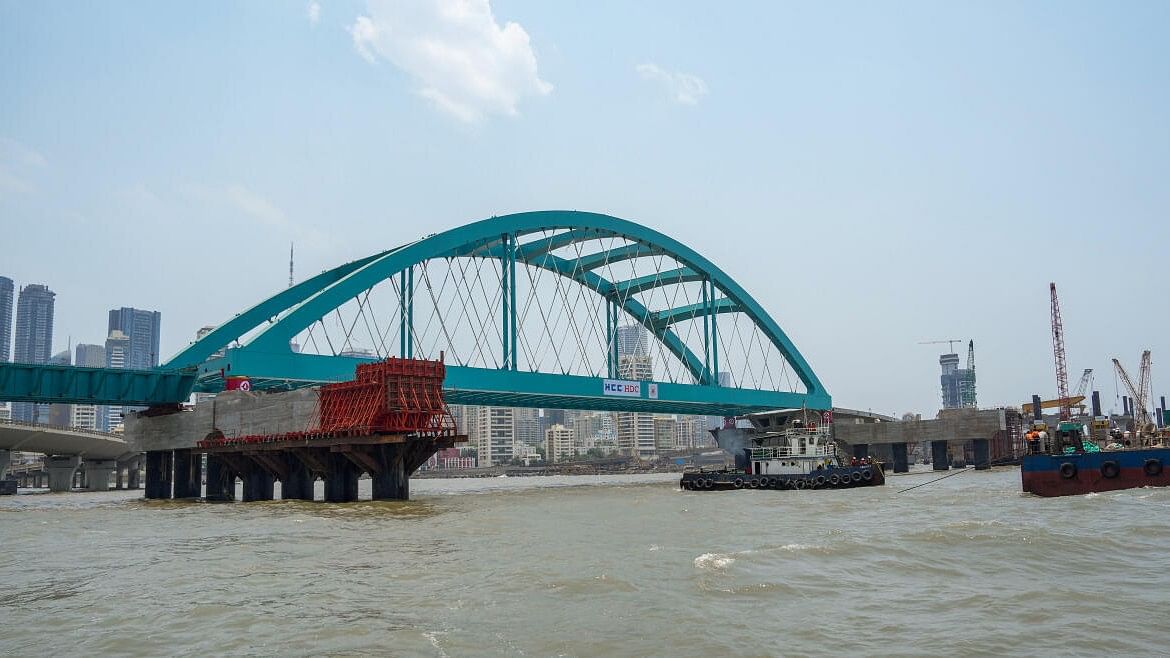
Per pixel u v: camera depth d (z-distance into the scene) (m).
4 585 26.27
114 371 82.69
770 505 61.03
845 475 81.69
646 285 132.38
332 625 20.05
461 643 18.41
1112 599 22.75
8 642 18.88
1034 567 28.33
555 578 26.30
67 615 21.52
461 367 92.56
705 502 66.62
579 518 50.56
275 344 79.56
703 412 139.88
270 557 31.98
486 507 62.56
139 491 159.62
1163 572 27.20
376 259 94.44
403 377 68.62
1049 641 18.59
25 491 188.00
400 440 66.00
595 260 123.25
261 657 17.39
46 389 79.25
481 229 96.94
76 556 33.22
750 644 18.39
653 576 26.77
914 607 22.05
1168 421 139.12
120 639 18.98
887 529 40.59
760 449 89.31
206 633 19.42
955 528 38.50
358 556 32.03
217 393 94.12
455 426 70.50
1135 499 55.16
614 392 109.31
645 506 62.19
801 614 21.23
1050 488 64.50
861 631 19.55
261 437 77.69
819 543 34.22
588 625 20.03
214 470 84.62
